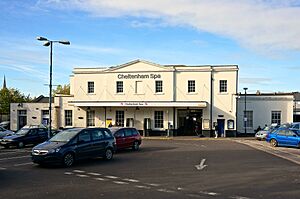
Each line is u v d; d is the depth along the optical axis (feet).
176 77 143.54
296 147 91.25
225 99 140.26
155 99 144.36
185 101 140.05
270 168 50.11
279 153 74.90
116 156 65.82
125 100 146.92
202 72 141.69
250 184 37.68
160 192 33.63
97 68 151.02
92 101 147.84
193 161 57.77
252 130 148.25
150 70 145.18
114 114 149.18
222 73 140.77
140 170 47.70
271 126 127.95
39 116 157.38
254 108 148.66
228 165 53.06
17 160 59.82
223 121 140.46
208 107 140.97
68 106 153.99
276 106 147.43
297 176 43.09
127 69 147.33
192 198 31.19
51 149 50.52
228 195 32.35
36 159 50.88
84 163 55.36
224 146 92.84
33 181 39.58
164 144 99.66
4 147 87.76
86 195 32.32
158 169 48.62
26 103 158.81
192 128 145.18
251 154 70.69
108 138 59.98
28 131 91.20
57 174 44.52
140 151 76.54
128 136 78.02
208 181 39.42
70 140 53.01
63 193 33.19
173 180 40.04
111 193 33.19
